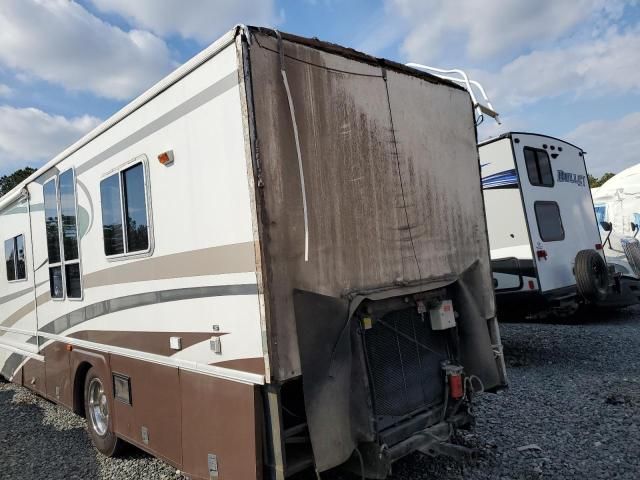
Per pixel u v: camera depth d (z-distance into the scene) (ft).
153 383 11.40
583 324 28.53
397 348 10.82
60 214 16.05
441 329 11.53
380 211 10.55
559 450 12.19
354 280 9.86
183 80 10.14
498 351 13.00
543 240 24.30
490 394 16.81
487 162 24.97
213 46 9.19
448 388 11.50
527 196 23.98
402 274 10.85
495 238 24.75
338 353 9.17
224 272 9.21
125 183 12.34
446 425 11.18
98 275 13.74
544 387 17.29
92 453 14.79
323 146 9.58
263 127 8.65
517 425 13.92
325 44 9.84
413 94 11.76
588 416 14.23
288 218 8.83
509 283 24.23
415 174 11.52
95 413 14.84
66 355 16.08
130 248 12.20
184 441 10.30
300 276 8.93
